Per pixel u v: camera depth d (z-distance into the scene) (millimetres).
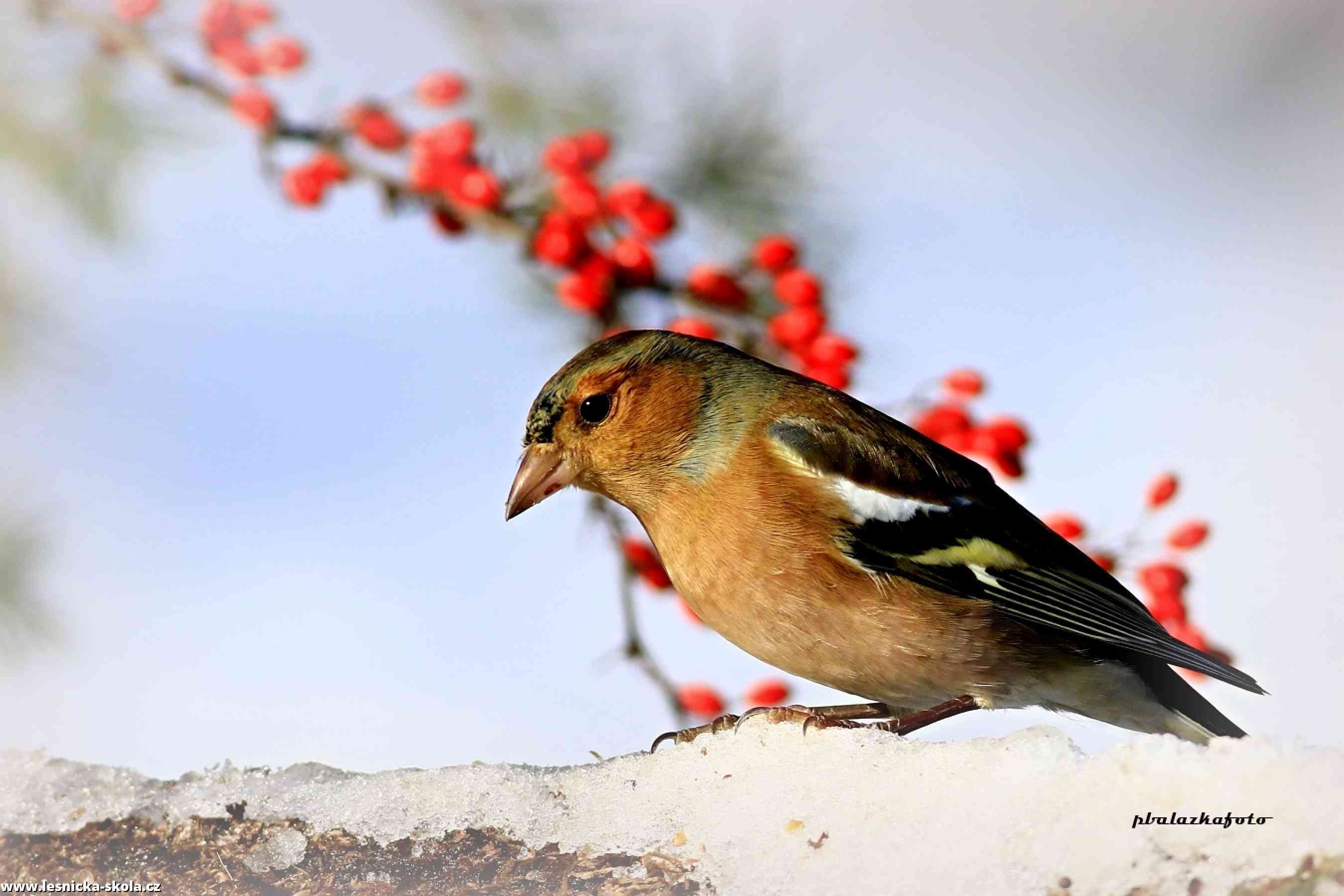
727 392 3486
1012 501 3496
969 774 3438
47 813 3453
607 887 3436
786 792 3443
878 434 3486
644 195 3508
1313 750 3420
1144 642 3475
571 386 3488
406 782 3457
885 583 3473
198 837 3447
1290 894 3404
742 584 3477
